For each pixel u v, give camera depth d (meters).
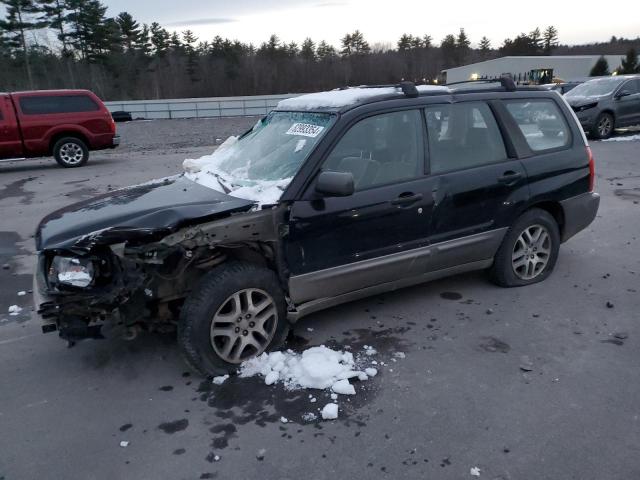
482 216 4.33
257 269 3.48
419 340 3.88
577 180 4.80
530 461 2.63
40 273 3.36
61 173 12.48
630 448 2.70
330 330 4.06
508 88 4.61
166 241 3.17
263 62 86.50
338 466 2.64
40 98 12.95
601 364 3.49
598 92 15.75
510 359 3.58
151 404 3.21
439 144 4.14
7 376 3.59
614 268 5.24
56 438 2.93
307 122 4.05
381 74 89.44
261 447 2.80
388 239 3.90
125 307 3.23
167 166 13.05
